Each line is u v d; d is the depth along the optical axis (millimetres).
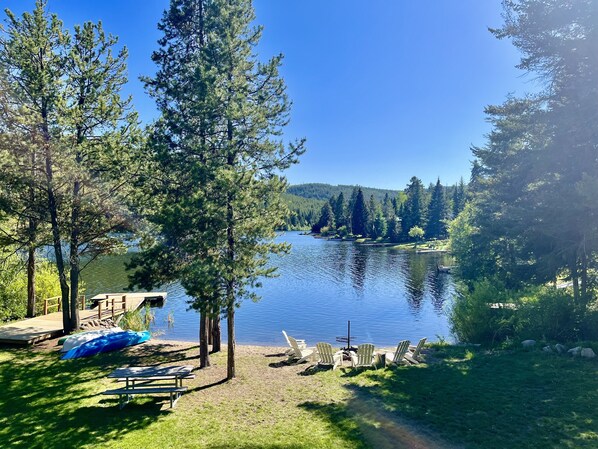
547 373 9805
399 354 12195
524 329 13688
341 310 28062
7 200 14047
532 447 6414
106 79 16031
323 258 62188
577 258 14992
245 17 13398
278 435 7387
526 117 16328
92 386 10414
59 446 7098
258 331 22609
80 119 14586
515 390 8922
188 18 13477
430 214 86188
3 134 13555
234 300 10469
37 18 13977
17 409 8836
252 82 12711
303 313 27219
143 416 8422
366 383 10297
